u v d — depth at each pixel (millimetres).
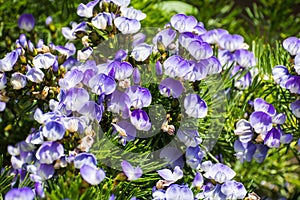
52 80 531
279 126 550
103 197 483
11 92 531
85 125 496
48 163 480
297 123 567
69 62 545
